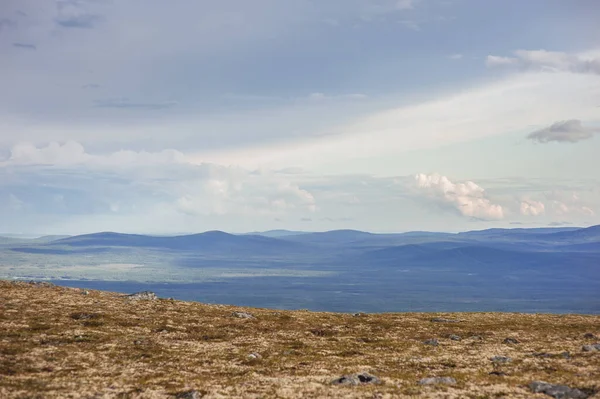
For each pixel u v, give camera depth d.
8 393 35.19
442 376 43.03
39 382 38.81
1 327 58.12
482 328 75.69
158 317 73.56
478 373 44.59
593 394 35.66
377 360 51.72
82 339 56.06
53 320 64.50
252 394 36.22
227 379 41.91
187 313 79.69
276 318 81.69
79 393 36.16
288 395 35.91
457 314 95.69
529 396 35.50
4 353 47.75
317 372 45.34
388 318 87.50
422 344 62.31
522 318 88.88
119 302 84.88
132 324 67.06
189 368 46.56
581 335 68.75
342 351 57.06
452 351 57.19
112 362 47.72
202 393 36.47
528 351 56.38
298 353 55.41
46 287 96.62
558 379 41.00
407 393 36.19
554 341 63.88
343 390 37.19
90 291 98.94
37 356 47.66
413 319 86.25
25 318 64.19
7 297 79.19
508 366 47.78
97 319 67.62
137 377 42.16
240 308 93.81
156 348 55.12
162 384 39.66
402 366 48.53
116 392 36.81
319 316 87.81
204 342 60.38
